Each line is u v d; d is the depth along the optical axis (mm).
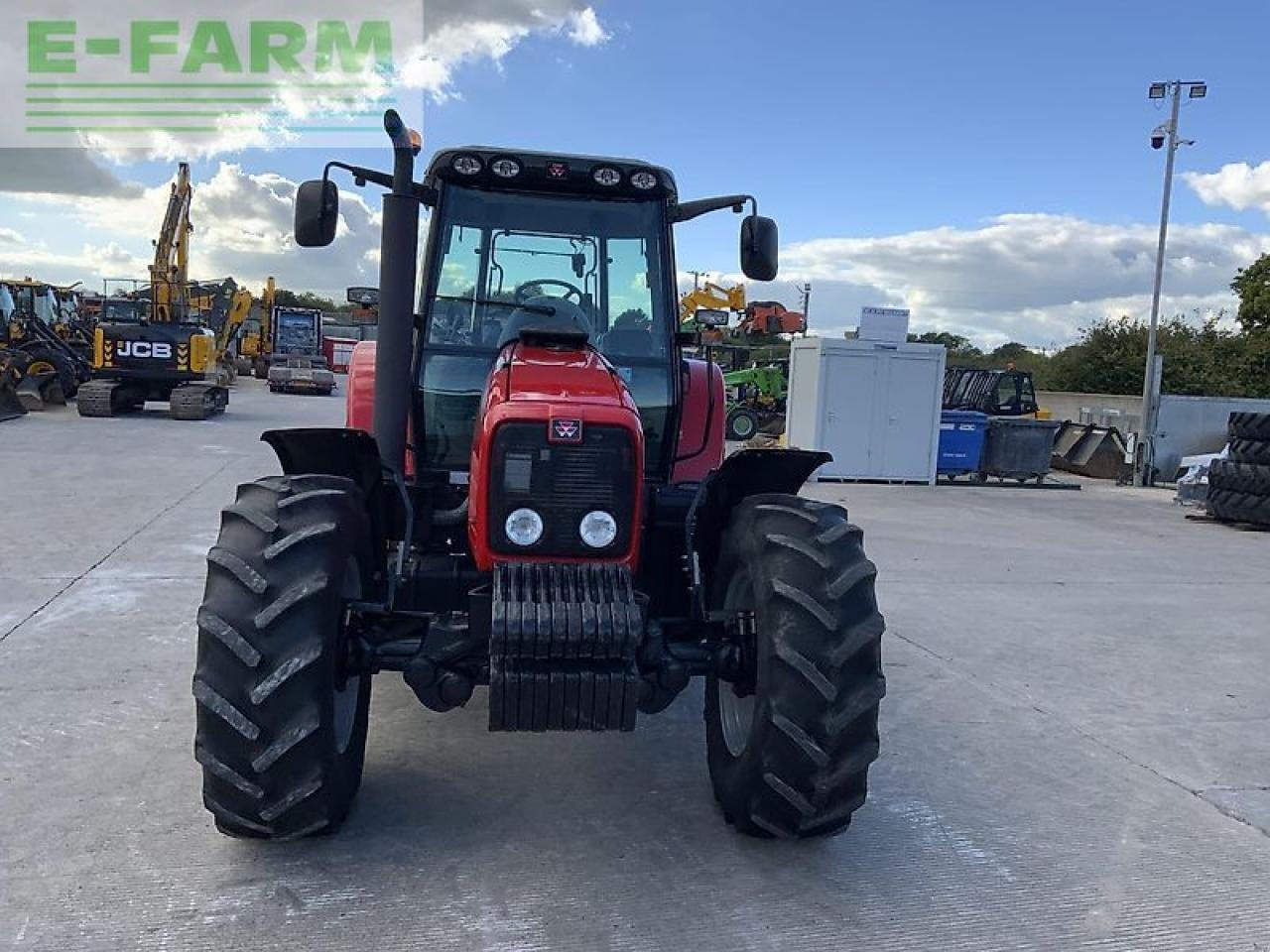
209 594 3133
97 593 6559
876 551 9812
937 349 16141
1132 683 5832
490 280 4391
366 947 2875
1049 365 35688
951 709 5230
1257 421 12391
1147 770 4523
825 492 14727
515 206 4406
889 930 3115
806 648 3244
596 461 3365
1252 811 4117
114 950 2803
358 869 3297
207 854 3344
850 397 15992
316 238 4086
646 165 4379
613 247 4461
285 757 3051
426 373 4238
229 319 32562
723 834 3676
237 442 15695
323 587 3121
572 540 3367
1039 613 7480
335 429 3654
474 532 3461
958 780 4309
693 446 4824
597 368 3742
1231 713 5371
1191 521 13055
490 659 3131
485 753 4328
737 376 22969
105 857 3301
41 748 4148
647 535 4070
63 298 22719
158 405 23219
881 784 4227
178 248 24062
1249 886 3500
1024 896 3363
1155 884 3488
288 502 3268
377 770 4113
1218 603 8125
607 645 3100
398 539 4059
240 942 2863
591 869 3381
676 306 4453
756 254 4402
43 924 2910
